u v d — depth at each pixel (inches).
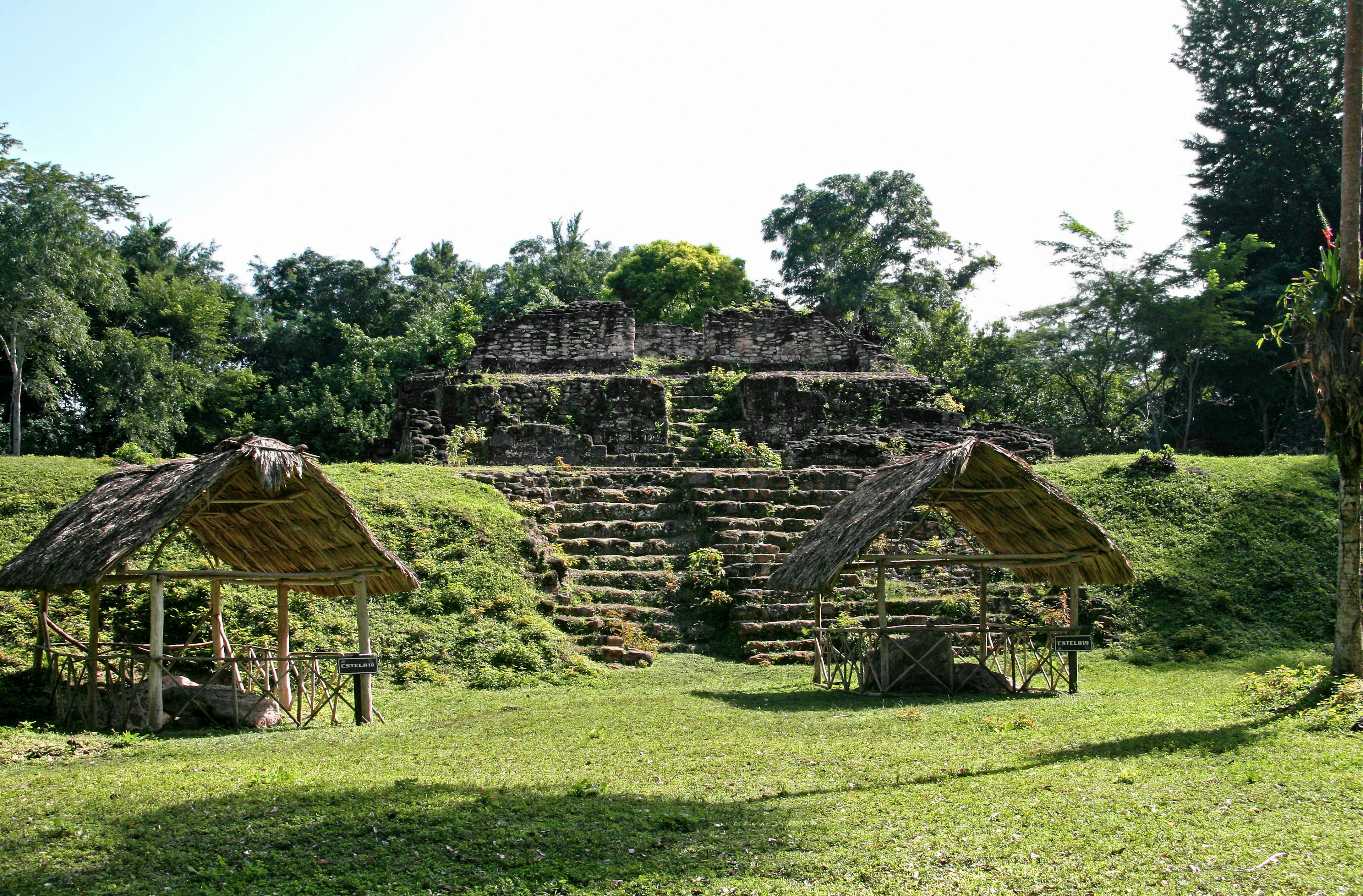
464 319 1739.7
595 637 592.1
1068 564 488.7
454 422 1024.9
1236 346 1295.5
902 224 1830.7
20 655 474.6
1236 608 625.0
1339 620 371.2
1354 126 375.2
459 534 646.5
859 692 476.1
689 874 213.9
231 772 297.6
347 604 562.9
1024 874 208.5
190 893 204.7
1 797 269.3
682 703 456.4
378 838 236.7
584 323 1154.7
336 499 400.8
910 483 449.1
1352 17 375.2
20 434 1307.8
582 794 274.8
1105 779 279.4
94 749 345.1
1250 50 1425.9
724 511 739.4
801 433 1035.9
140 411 1448.1
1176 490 763.4
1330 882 197.9
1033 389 1492.4
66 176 1283.2
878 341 1235.9
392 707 457.7
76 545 398.9
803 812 257.3
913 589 665.0
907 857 220.4
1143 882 202.2
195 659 393.4
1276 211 1445.6
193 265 1956.2
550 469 816.9
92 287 1333.7
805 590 458.0
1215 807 248.4
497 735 378.0
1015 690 473.7
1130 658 577.9
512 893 205.2
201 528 444.5
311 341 1948.8
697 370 1157.7
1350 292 370.3
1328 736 315.3
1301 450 1147.3
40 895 203.6
